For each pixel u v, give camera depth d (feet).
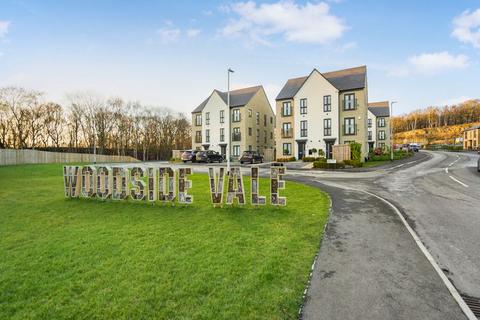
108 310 10.58
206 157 108.68
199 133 151.23
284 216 24.26
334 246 17.13
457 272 13.73
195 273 13.44
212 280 12.76
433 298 11.43
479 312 10.49
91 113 195.62
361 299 11.37
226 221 22.84
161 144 235.61
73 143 191.93
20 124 158.51
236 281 12.67
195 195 35.40
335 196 33.37
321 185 43.21
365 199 31.35
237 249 16.48
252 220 23.07
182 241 17.99
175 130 245.86
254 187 27.50
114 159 180.14
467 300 11.30
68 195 34.53
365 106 107.34
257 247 16.83
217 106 142.00
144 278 12.98
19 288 12.26
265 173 64.59
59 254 15.99
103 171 32.35
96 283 12.58
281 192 37.22
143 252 16.12
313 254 15.83
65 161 147.23
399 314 10.39
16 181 52.49
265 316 10.23
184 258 15.20
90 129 195.52
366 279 13.02
